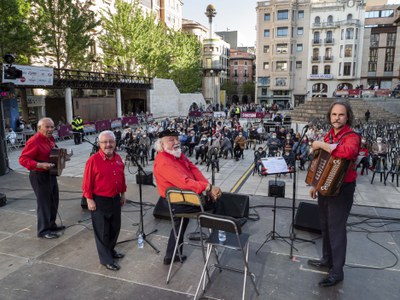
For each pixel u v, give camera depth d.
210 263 3.97
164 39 35.50
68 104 21.34
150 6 43.50
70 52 21.61
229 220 2.82
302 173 10.52
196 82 42.84
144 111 33.22
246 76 79.12
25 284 3.55
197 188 3.38
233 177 9.98
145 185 7.65
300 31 51.09
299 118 30.11
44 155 4.65
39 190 4.65
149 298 3.29
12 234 4.88
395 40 51.16
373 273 3.75
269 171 4.05
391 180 9.43
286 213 5.71
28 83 16.50
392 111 31.70
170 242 3.93
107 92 30.66
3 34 15.59
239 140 13.03
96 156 3.79
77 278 3.66
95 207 3.81
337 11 49.16
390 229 5.02
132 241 4.63
